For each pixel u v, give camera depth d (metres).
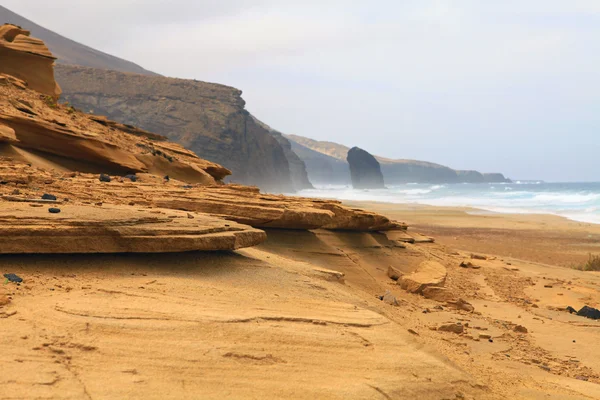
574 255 35.47
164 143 36.25
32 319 6.67
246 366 6.44
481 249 37.00
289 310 8.62
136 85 142.38
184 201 15.22
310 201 19.75
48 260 9.12
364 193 154.75
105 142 24.17
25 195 11.93
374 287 17.09
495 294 20.41
